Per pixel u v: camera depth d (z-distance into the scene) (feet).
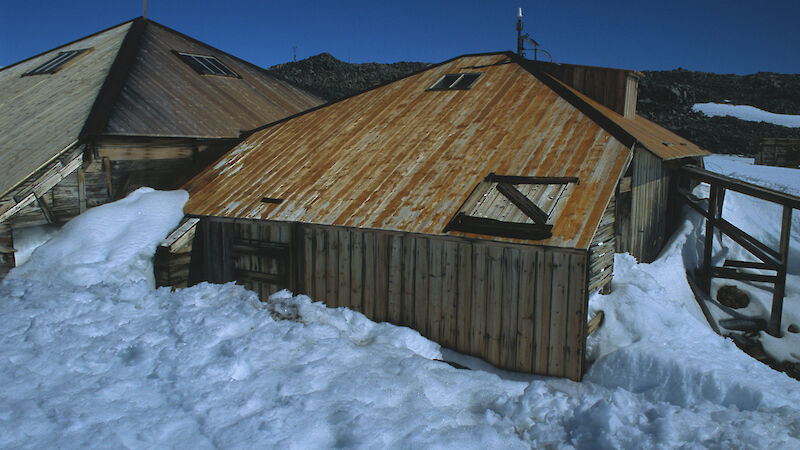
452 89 44.96
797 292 39.63
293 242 33.63
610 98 43.86
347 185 35.58
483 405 20.75
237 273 36.58
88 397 17.70
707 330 27.07
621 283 31.58
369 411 18.13
